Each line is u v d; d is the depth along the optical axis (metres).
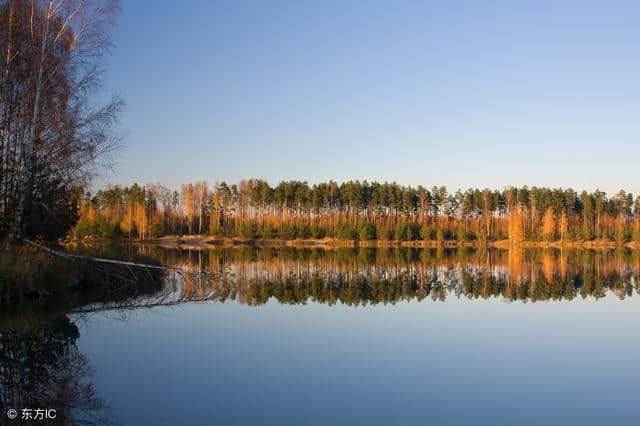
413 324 14.14
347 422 7.05
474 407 7.84
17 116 18.28
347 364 9.97
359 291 21.27
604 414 7.67
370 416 7.32
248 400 7.83
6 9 17.66
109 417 7.00
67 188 20.12
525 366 10.15
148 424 6.76
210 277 23.25
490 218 95.12
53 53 18.12
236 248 62.56
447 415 7.47
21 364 9.56
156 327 13.18
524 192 96.06
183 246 64.94
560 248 73.88
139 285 21.55
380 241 78.31
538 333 13.27
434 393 8.42
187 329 12.97
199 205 91.94
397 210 92.44
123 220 78.00
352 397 8.10
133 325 13.42
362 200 89.12
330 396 8.12
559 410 7.80
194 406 7.50
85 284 19.95
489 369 9.91
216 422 6.91
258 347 11.20
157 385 8.45
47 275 17.67
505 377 9.41
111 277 20.91
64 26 18.03
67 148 18.23
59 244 23.75
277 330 13.01
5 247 17.38
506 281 25.95
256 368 9.57
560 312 16.47
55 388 8.21
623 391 8.73
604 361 10.65
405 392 8.42
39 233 20.03
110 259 20.91
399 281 25.41
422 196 92.81
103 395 7.92
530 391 8.66
